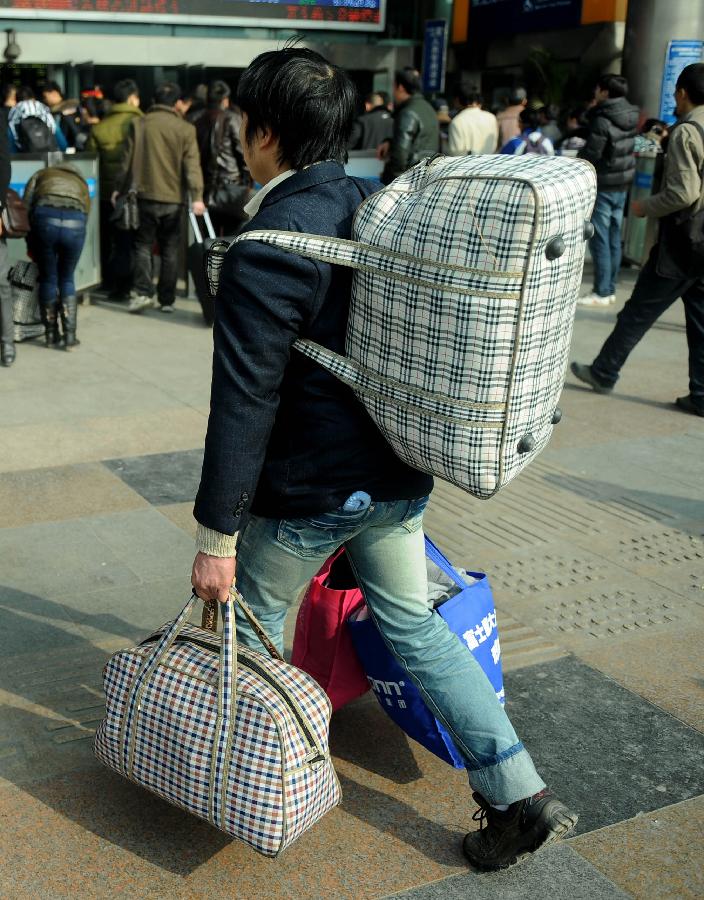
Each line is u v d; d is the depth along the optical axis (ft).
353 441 6.55
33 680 9.68
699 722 9.50
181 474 15.58
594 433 18.24
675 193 17.87
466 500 14.97
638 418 19.20
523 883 7.34
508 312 5.65
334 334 6.40
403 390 6.10
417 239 5.86
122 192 26.27
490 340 5.71
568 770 8.68
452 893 7.23
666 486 15.78
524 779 7.07
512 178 5.58
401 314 5.99
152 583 11.92
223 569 6.49
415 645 7.23
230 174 28.73
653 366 23.11
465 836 7.74
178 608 11.32
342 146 6.63
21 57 54.03
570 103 61.36
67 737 8.82
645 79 47.24
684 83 18.57
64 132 38.86
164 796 7.02
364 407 6.50
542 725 9.34
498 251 5.58
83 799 8.07
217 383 6.18
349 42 62.03
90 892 7.11
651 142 34.01
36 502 14.23
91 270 28.58
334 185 6.48
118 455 16.30
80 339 24.44
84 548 12.80
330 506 6.64
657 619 11.51
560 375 6.22
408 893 7.22
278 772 6.54
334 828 7.87
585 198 5.90
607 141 28.07
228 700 6.64
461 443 5.95
